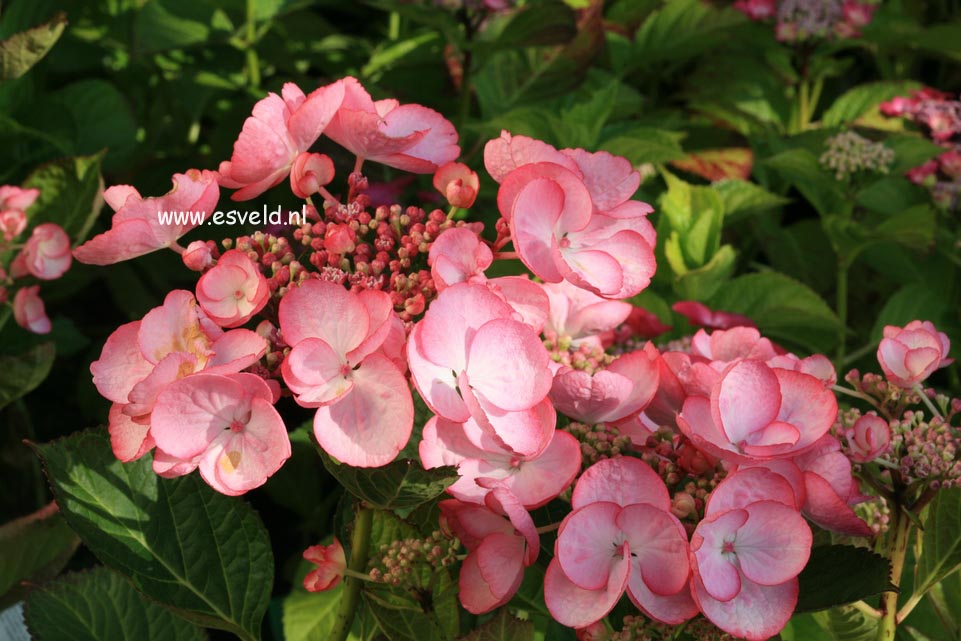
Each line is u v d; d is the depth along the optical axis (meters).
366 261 0.46
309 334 0.43
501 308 0.43
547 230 0.45
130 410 0.42
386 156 0.48
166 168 1.08
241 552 0.51
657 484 0.43
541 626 0.60
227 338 0.42
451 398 0.43
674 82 1.27
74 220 0.80
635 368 0.47
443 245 0.45
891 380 0.51
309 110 0.45
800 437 0.46
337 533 0.52
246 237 0.46
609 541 0.43
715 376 0.46
